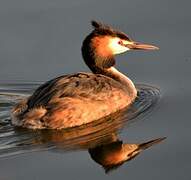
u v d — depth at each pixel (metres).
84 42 17.33
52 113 15.01
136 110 15.95
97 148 14.07
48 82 15.86
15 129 14.96
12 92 17.47
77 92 15.46
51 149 13.94
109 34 17.25
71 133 14.84
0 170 13.05
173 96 16.47
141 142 14.29
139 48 17.59
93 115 15.48
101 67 17.23
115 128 15.04
